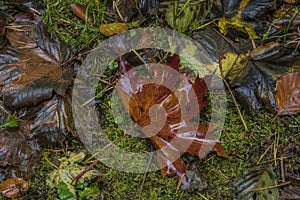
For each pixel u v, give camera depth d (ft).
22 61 2.30
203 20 2.40
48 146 2.29
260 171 2.25
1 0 2.43
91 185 2.24
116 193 2.24
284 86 2.31
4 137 2.24
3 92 2.25
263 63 2.33
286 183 2.24
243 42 2.37
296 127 2.32
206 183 2.23
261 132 2.32
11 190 2.22
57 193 2.23
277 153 2.30
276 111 2.32
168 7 2.39
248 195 2.22
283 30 2.41
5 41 2.36
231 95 2.34
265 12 2.41
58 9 2.44
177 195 2.23
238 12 2.41
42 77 2.27
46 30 2.35
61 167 2.25
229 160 2.28
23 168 2.24
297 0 2.44
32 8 2.43
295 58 2.33
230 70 2.33
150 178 2.25
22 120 2.28
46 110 2.27
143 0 2.41
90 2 2.44
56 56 2.33
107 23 2.44
